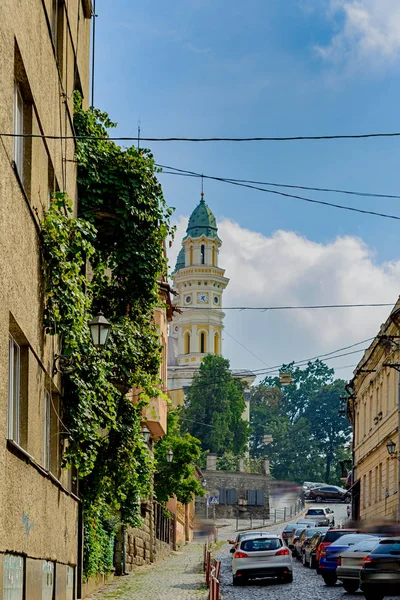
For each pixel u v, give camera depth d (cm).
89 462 2070
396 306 5031
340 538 3350
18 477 1358
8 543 1278
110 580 3253
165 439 5488
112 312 2522
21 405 1493
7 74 1220
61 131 1906
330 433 18412
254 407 18312
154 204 2491
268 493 11244
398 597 2653
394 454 4994
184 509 7806
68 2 2028
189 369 16500
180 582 3234
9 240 1256
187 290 17250
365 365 6106
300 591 2995
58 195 1667
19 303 1362
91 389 2056
